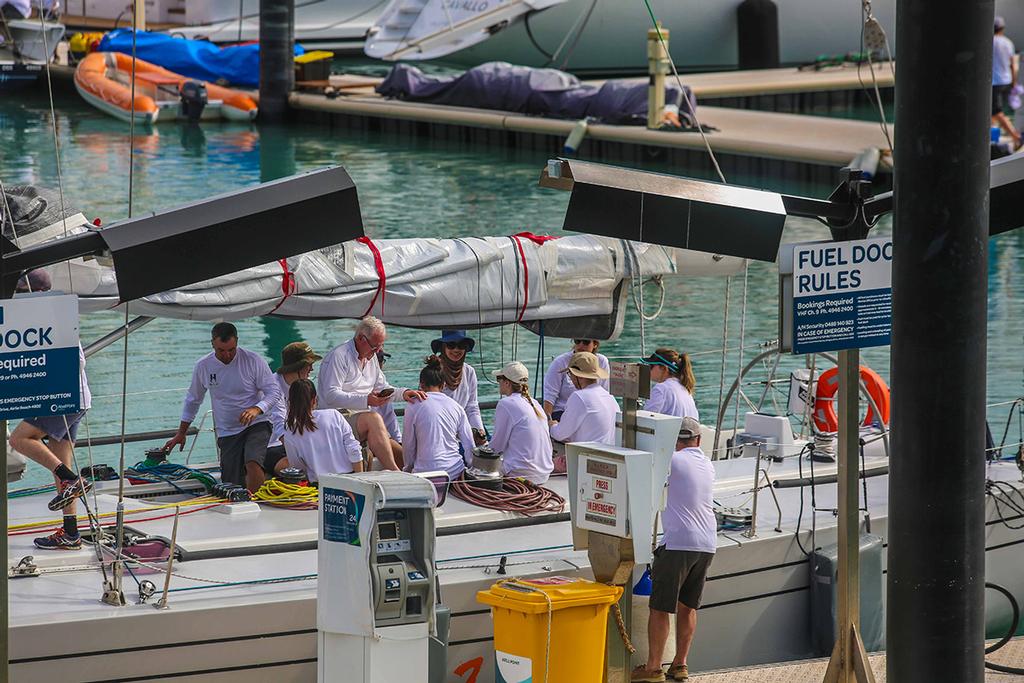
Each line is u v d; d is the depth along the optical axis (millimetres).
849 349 20719
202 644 23141
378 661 19750
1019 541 31609
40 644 22156
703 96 110750
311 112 114625
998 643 24969
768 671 23938
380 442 29297
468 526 27641
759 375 48375
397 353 50125
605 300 31281
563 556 26547
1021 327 55188
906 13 16859
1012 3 132250
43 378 17141
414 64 137500
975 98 16766
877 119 110500
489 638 25375
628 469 20906
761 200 21219
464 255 29188
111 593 23078
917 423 17234
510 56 128500
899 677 17734
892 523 17672
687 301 59344
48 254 17547
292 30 114875
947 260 16922
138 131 106000
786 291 20016
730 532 28094
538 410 30188
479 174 89250
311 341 53719
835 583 27969
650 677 25281
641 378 21641
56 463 25578
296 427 28469
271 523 27219
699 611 27266
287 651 23719
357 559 19656
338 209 19047
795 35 131750
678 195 20906
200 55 124312
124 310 25828
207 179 85000
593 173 20609
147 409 43969
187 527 26844
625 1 125750
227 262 18547
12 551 25312
